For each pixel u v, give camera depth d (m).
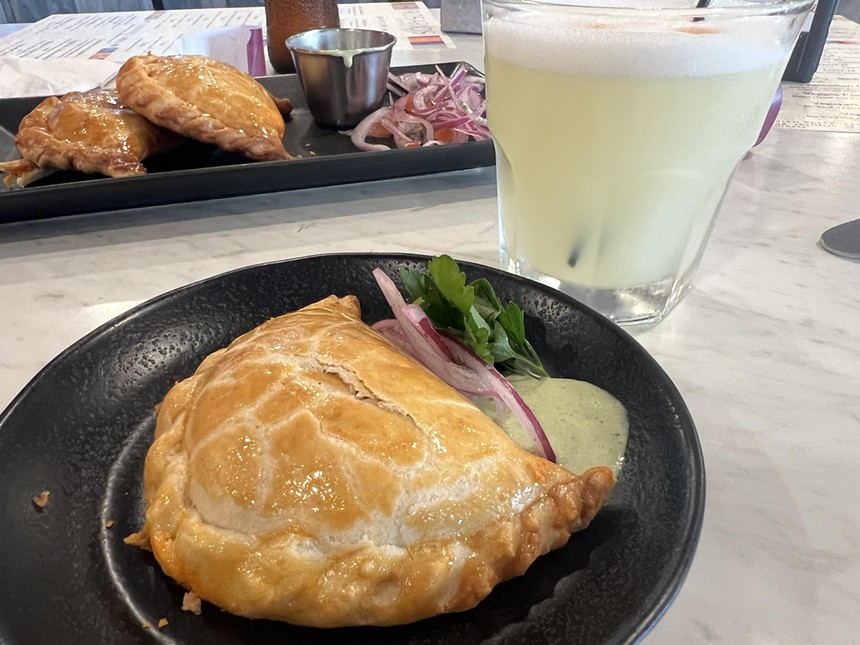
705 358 0.75
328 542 0.45
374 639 0.45
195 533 0.46
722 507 0.56
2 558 0.46
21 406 0.55
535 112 0.67
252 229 1.03
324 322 0.60
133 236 1.00
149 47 1.88
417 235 1.02
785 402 0.68
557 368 0.68
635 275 0.77
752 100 0.66
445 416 0.50
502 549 0.45
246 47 1.71
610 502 0.53
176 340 0.69
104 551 0.50
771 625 0.47
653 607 0.42
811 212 1.08
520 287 0.74
